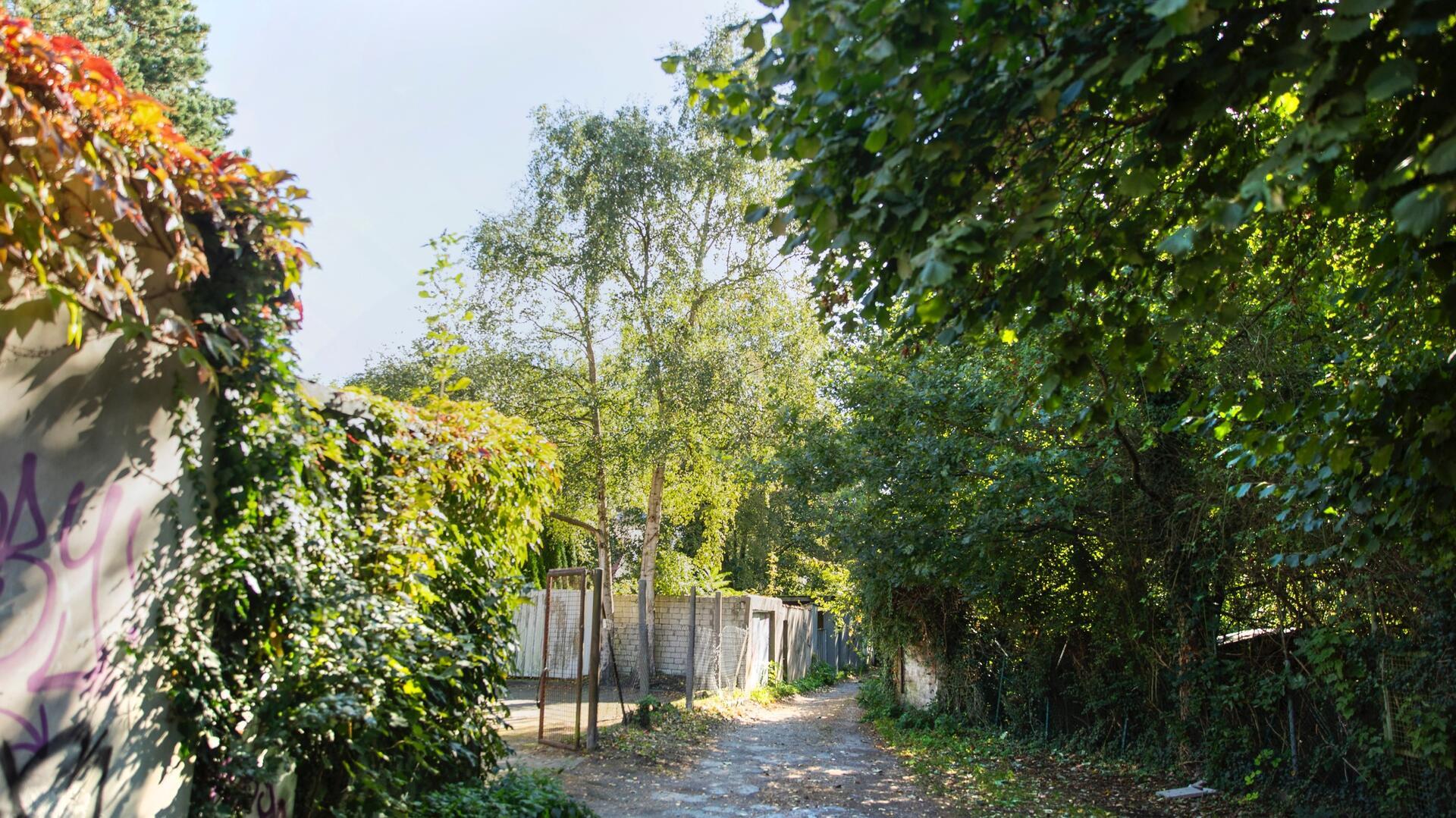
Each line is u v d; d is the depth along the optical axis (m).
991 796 9.45
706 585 22.95
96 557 3.25
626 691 17.55
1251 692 9.45
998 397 9.04
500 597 6.11
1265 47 3.12
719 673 18.16
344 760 4.63
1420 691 7.54
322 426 4.46
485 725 6.00
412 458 5.30
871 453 11.22
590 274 17.06
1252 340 7.91
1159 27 3.00
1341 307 6.62
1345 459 4.39
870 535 12.18
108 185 2.92
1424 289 4.71
